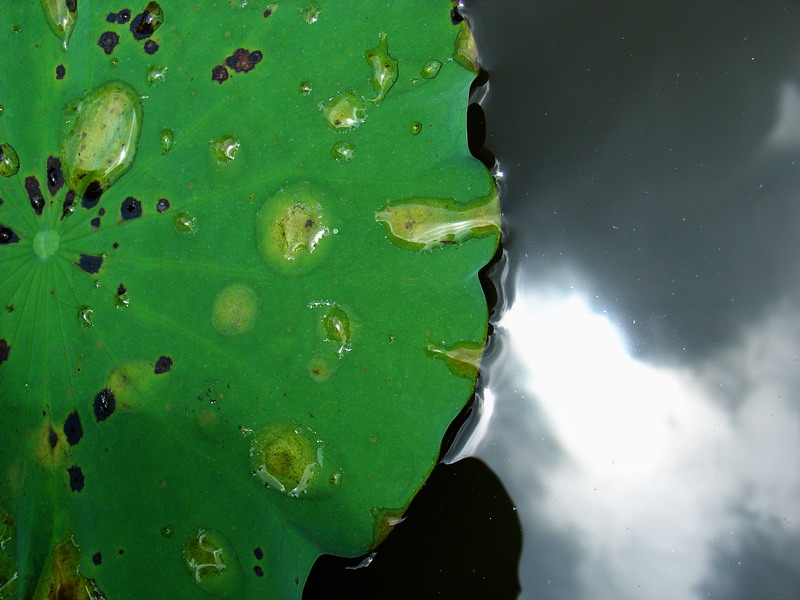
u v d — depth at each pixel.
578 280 0.33
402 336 0.30
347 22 0.32
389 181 0.31
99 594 0.31
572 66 0.34
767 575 0.32
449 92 0.31
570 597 0.32
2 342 0.32
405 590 0.32
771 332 0.33
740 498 0.32
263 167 0.31
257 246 0.31
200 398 0.31
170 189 0.31
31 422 0.32
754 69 0.33
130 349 0.31
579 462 0.33
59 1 0.33
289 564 0.30
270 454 0.30
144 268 0.31
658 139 0.33
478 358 0.30
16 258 0.32
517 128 0.34
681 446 0.33
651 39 0.34
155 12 0.32
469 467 0.33
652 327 0.33
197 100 0.32
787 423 0.32
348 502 0.30
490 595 0.32
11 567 0.32
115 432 0.31
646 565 0.32
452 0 0.32
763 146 0.33
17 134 0.32
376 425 0.30
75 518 0.31
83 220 0.32
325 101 0.31
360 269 0.31
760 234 0.33
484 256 0.31
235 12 0.32
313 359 0.30
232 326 0.31
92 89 0.32
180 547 0.30
